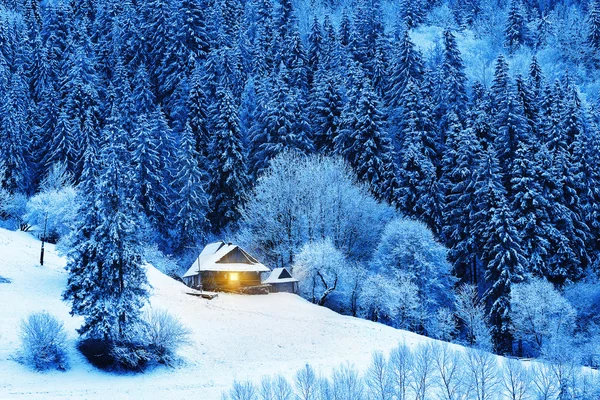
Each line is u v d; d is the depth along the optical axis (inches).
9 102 2859.3
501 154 2699.3
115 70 3521.2
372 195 2598.4
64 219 2113.7
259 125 2997.0
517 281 2030.0
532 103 3206.2
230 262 2171.5
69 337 1240.8
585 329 1985.7
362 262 2383.1
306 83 3627.0
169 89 3597.4
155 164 2662.4
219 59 3663.9
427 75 3521.2
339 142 2854.3
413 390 732.7
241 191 2696.9
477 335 1855.3
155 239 2549.2
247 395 724.7
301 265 2192.4
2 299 1384.1
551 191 2370.8
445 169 2770.7
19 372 1056.2
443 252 2212.1
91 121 2923.2
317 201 2426.2
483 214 2283.5
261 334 1553.9
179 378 1162.0
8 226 2534.5
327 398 687.1
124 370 1163.3
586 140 2679.6
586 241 2380.7
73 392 984.3
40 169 2854.3
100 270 1206.9
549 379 738.8
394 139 3176.7
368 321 1870.1
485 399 714.2
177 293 1829.5
